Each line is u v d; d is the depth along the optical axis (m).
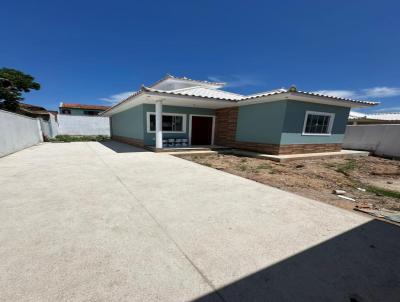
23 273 1.57
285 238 2.20
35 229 2.25
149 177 4.63
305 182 4.73
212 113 11.98
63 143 13.34
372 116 15.34
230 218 2.65
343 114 9.79
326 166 6.92
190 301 1.37
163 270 1.65
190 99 8.54
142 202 3.12
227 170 5.84
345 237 2.26
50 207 2.86
